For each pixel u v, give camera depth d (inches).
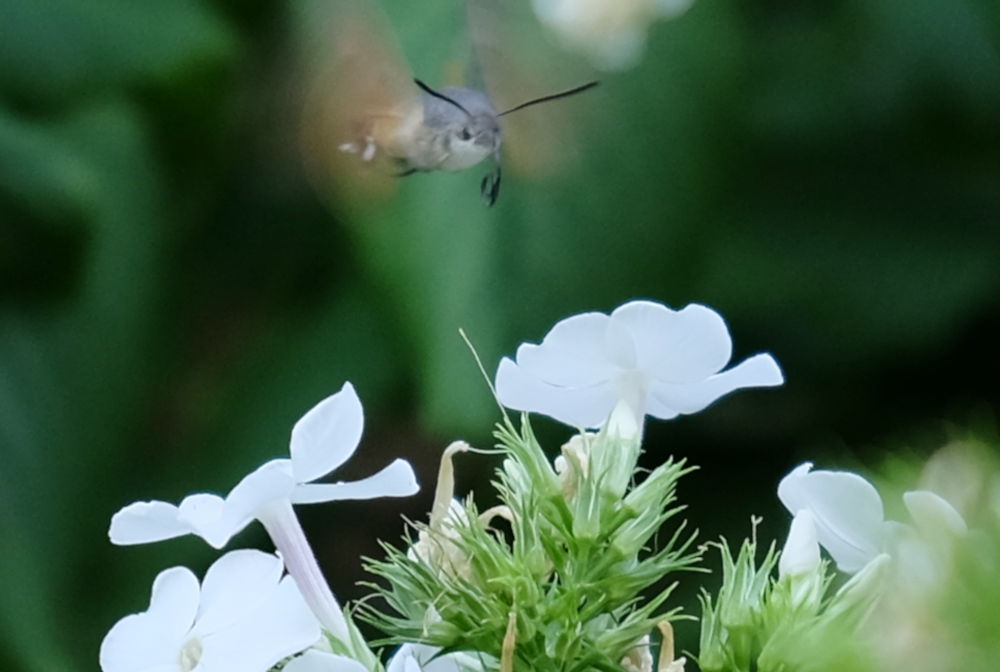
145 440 38.1
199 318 38.8
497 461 37.3
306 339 38.3
